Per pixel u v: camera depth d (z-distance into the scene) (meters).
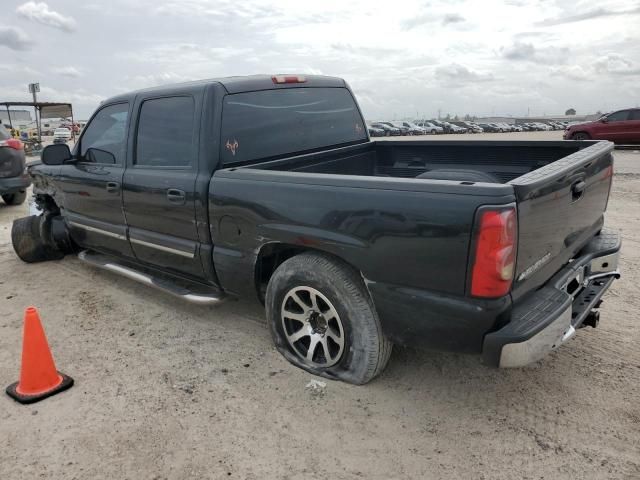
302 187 2.92
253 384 3.19
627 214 7.52
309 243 2.92
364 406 2.93
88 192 4.57
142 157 3.98
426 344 2.68
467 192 2.36
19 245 5.71
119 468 2.51
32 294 4.91
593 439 2.61
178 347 3.71
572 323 2.75
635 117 18.16
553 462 2.47
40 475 2.48
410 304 2.61
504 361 2.39
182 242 3.73
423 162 4.61
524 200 2.37
